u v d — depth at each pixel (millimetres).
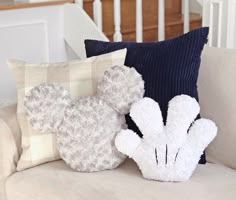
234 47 2463
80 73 1748
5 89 2732
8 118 1752
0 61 2670
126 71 1637
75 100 1669
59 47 2885
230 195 1410
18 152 1734
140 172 1602
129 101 1620
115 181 1521
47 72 1762
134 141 1562
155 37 3094
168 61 1694
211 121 1598
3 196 1690
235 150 1686
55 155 1714
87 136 1602
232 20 2428
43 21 2770
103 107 1629
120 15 2977
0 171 1683
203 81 1793
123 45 1840
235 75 1725
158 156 1512
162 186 1467
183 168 1498
